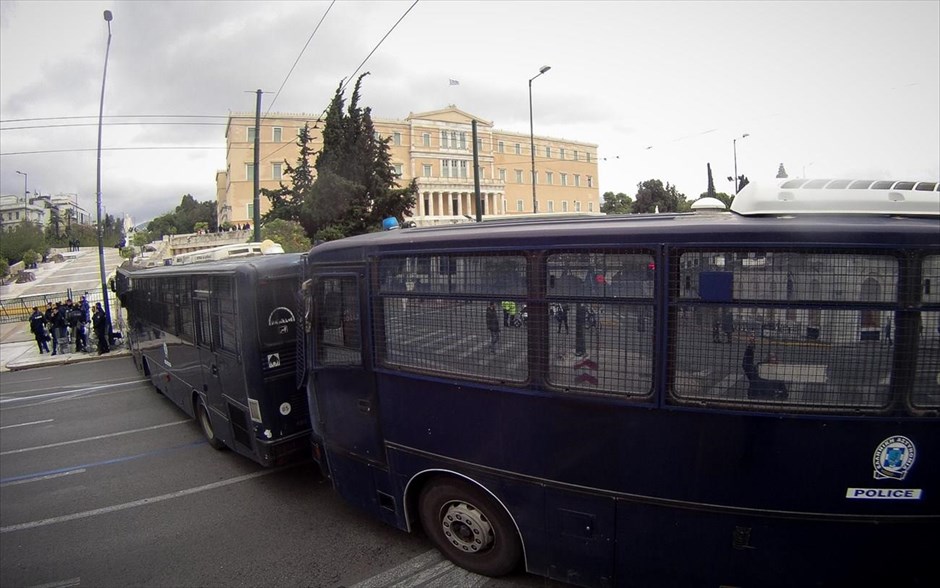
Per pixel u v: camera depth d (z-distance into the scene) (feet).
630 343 10.03
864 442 8.77
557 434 10.93
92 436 30.45
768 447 9.15
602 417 10.39
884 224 8.69
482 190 257.34
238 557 15.44
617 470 10.34
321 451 16.62
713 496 9.61
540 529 11.53
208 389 23.72
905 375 8.59
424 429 13.08
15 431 33.35
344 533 16.39
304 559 14.99
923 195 9.53
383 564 14.34
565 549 11.27
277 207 124.47
